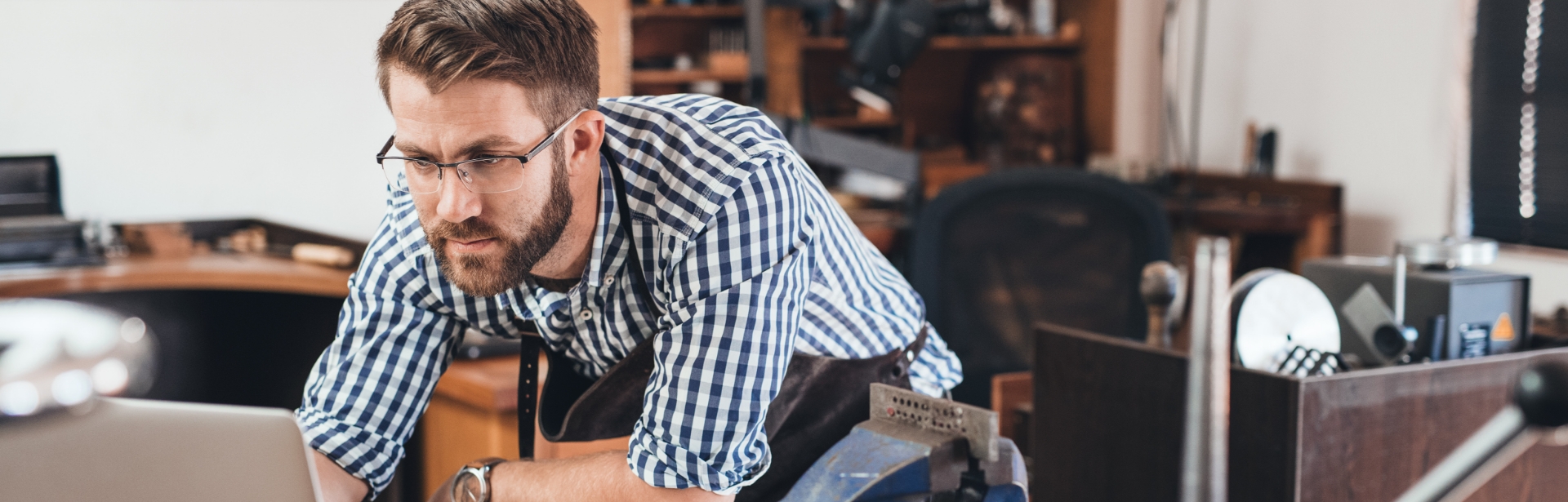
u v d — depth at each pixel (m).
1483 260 1.62
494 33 0.90
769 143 1.06
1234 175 4.33
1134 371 1.50
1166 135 4.96
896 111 4.93
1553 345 1.67
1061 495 1.65
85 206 3.05
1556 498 1.50
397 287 1.15
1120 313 2.58
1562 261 3.38
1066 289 2.60
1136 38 4.93
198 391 2.85
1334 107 4.09
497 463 1.14
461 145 0.91
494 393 1.91
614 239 1.07
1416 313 1.59
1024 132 4.94
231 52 3.00
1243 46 4.50
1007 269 2.61
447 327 1.20
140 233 2.87
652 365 1.14
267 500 0.63
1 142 3.00
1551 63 3.40
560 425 1.25
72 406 0.57
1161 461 1.47
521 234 0.96
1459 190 3.72
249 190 3.07
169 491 0.60
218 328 2.86
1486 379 1.43
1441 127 3.70
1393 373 1.35
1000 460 1.03
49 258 2.67
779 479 1.22
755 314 1.00
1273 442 1.32
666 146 1.06
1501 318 1.61
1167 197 4.28
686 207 1.02
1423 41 3.74
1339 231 3.76
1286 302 1.46
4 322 0.55
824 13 3.98
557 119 0.95
